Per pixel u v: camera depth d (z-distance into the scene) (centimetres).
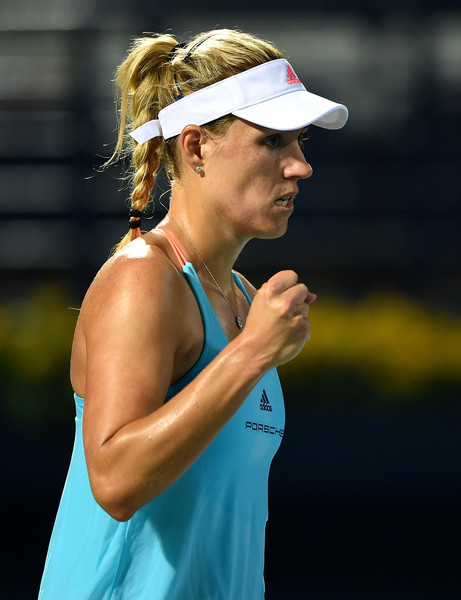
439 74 4238
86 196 4262
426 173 4284
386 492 3067
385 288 4316
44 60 4238
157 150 778
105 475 627
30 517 2927
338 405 3203
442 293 4291
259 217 720
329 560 2622
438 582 2459
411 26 4225
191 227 745
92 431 636
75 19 4209
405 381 3234
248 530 751
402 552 2683
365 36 4231
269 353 613
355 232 4309
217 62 717
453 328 3412
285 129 690
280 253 4309
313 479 3064
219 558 730
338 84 4250
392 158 4294
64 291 4166
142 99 770
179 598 719
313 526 2888
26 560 2584
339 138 4306
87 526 732
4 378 3186
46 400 3172
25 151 4259
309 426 3131
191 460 619
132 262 679
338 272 4328
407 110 4266
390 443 3105
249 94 705
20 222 4278
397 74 4244
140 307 658
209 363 675
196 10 4197
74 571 732
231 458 713
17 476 3083
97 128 4250
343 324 3441
